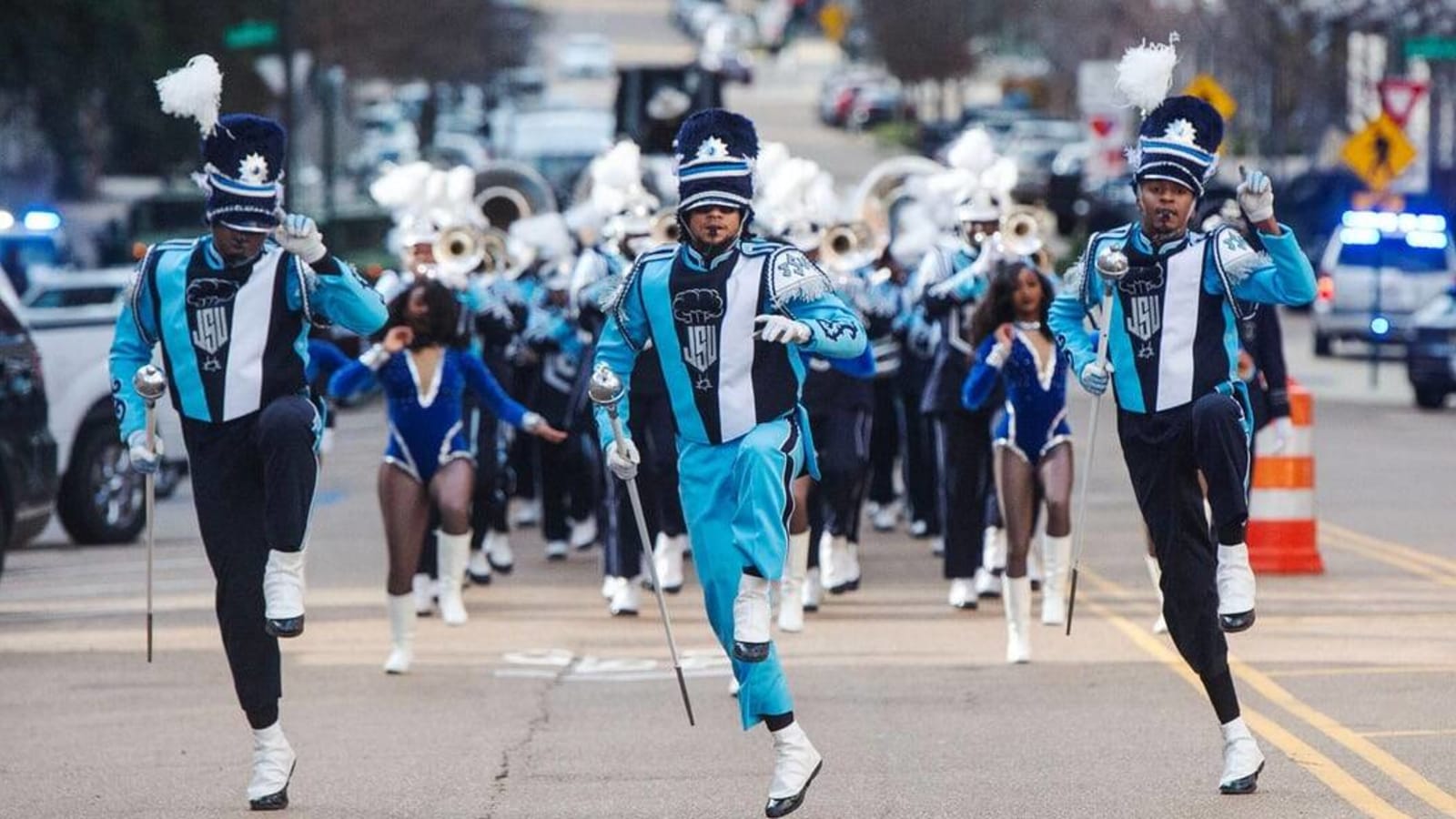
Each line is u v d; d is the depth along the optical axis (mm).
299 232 20781
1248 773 21609
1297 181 114562
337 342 52844
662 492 34844
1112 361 21625
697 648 32125
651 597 37188
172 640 33031
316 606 36281
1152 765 23219
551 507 42125
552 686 28984
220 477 21094
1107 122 118125
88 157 114625
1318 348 92062
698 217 20172
